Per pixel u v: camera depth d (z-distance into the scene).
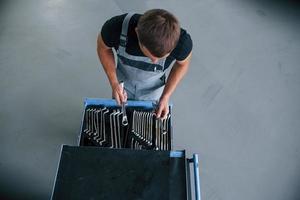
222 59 2.80
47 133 2.21
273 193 2.14
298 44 3.05
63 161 1.03
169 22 1.02
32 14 2.79
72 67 2.53
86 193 0.97
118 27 1.29
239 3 3.29
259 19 3.20
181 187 1.07
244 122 2.45
